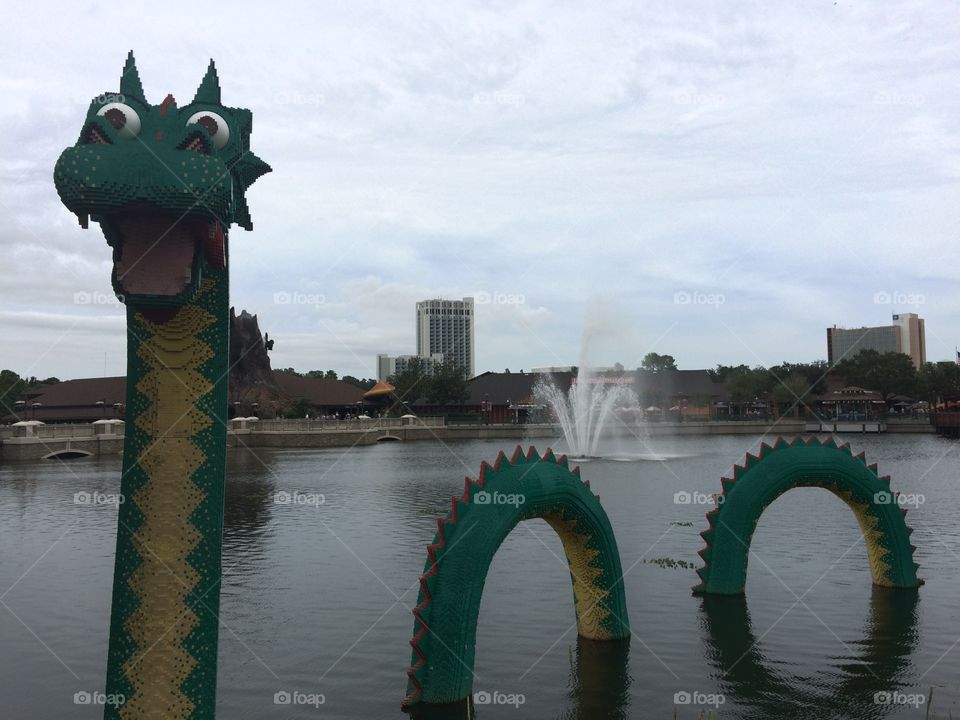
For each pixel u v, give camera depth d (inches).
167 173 207.9
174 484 237.3
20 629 486.9
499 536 346.0
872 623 457.1
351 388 4101.9
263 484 1402.6
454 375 3912.4
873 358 4308.6
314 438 2812.5
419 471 1681.8
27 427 2080.5
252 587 580.1
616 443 2709.2
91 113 214.7
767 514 924.6
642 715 328.5
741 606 496.4
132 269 217.8
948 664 389.4
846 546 711.1
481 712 331.6
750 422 3533.5
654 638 431.5
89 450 2218.3
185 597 234.5
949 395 3390.7
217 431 245.6
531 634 443.2
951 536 764.6
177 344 240.8
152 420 238.4
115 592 234.1
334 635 456.8
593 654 405.7
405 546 758.5
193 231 222.4
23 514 1022.4
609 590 421.4
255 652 424.8
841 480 518.0
